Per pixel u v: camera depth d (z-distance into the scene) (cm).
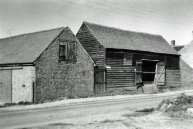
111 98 2289
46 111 1486
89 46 2773
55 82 2117
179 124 1115
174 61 3412
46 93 2044
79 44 2347
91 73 2434
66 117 1281
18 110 1544
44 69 2034
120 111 1491
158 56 3183
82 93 2342
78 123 1127
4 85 2209
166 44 3606
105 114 1380
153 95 2664
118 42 2839
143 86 2958
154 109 1526
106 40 2738
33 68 1973
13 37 2845
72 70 2262
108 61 2620
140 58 2953
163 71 3234
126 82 2777
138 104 1830
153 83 3188
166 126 1077
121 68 2736
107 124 1101
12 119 1221
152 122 1153
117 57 2711
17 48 2422
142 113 1419
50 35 2264
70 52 2258
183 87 3503
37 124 1102
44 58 2039
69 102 1928
